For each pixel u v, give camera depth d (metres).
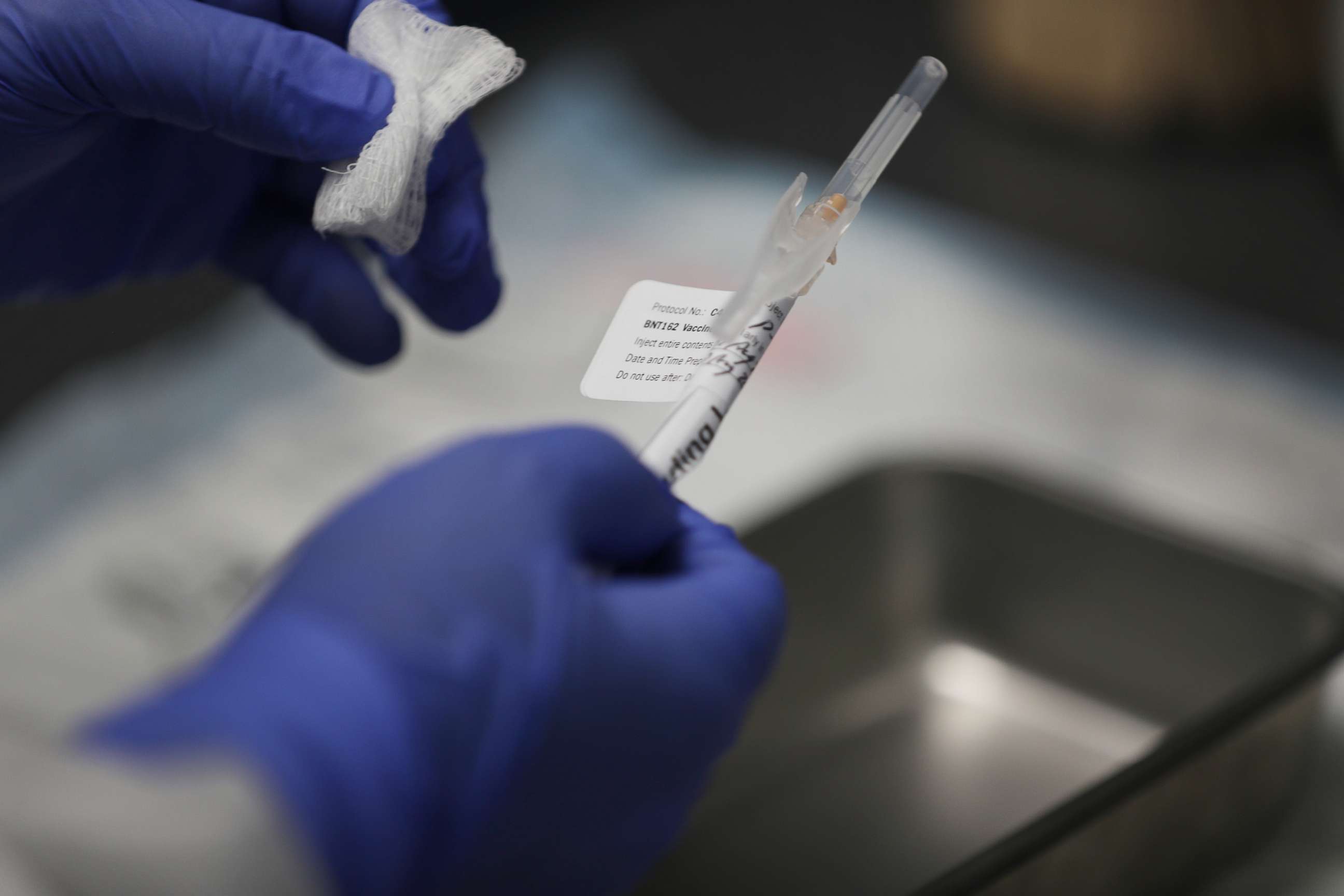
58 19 0.47
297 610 0.36
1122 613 0.56
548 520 0.38
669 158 0.99
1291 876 0.51
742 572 0.41
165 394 0.75
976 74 1.08
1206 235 0.90
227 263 0.55
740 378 0.44
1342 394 0.73
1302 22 0.95
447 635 0.36
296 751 0.35
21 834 0.33
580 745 0.37
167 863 0.33
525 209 0.92
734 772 0.54
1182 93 0.98
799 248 0.42
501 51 0.46
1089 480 0.66
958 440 0.70
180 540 0.64
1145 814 0.47
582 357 0.77
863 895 0.51
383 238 0.46
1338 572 0.61
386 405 0.74
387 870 0.35
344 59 0.46
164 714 0.34
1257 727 0.49
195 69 0.46
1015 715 0.56
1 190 0.50
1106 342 0.78
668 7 1.25
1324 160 0.98
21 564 0.64
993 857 0.45
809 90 1.10
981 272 0.85
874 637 0.57
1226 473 0.67
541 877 0.38
